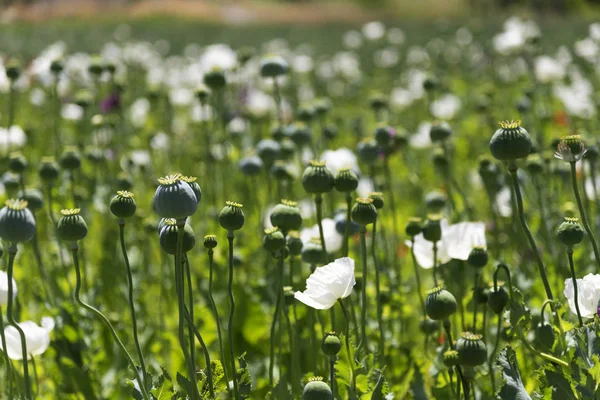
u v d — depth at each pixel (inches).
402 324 208.8
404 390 185.6
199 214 309.0
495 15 1978.3
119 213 137.4
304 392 132.1
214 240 142.9
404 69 821.9
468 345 138.9
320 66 857.5
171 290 249.3
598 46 671.1
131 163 333.4
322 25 1800.0
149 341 220.7
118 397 200.2
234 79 393.7
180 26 1775.3
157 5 2084.2
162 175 384.8
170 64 757.9
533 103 406.6
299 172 339.3
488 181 245.0
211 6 2231.8
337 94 676.1
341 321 196.9
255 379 198.4
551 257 235.6
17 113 521.0
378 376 153.7
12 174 249.0
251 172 260.7
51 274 235.0
